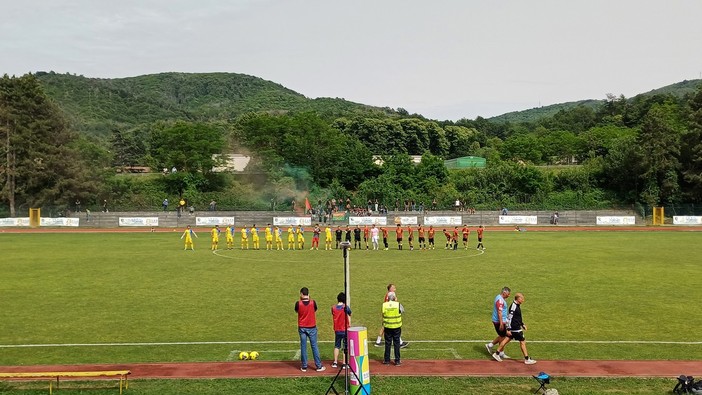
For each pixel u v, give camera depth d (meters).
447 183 109.44
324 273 39.31
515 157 133.88
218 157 111.06
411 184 107.94
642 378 17.69
